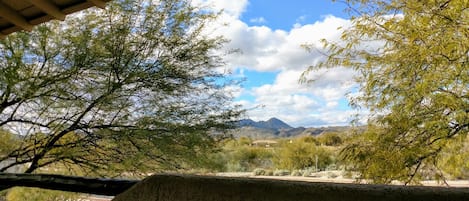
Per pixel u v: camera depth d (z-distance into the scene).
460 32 2.74
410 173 3.11
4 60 4.58
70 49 4.84
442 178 3.09
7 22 2.31
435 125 2.94
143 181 1.13
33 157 5.12
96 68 4.92
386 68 3.24
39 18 2.22
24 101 4.78
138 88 5.09
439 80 2.85
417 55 2.94
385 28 3.17
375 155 3.16
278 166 6.87
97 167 5.06
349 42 3.40
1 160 5.02
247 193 0.94
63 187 1.60
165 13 5.24
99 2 2.08
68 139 5.11
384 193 0.78
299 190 0.87
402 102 3.12
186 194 1.03
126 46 5.01
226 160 5.68
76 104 4.86
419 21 2.94
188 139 5.05
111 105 4.93
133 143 4.98
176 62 5.29
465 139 2.96
